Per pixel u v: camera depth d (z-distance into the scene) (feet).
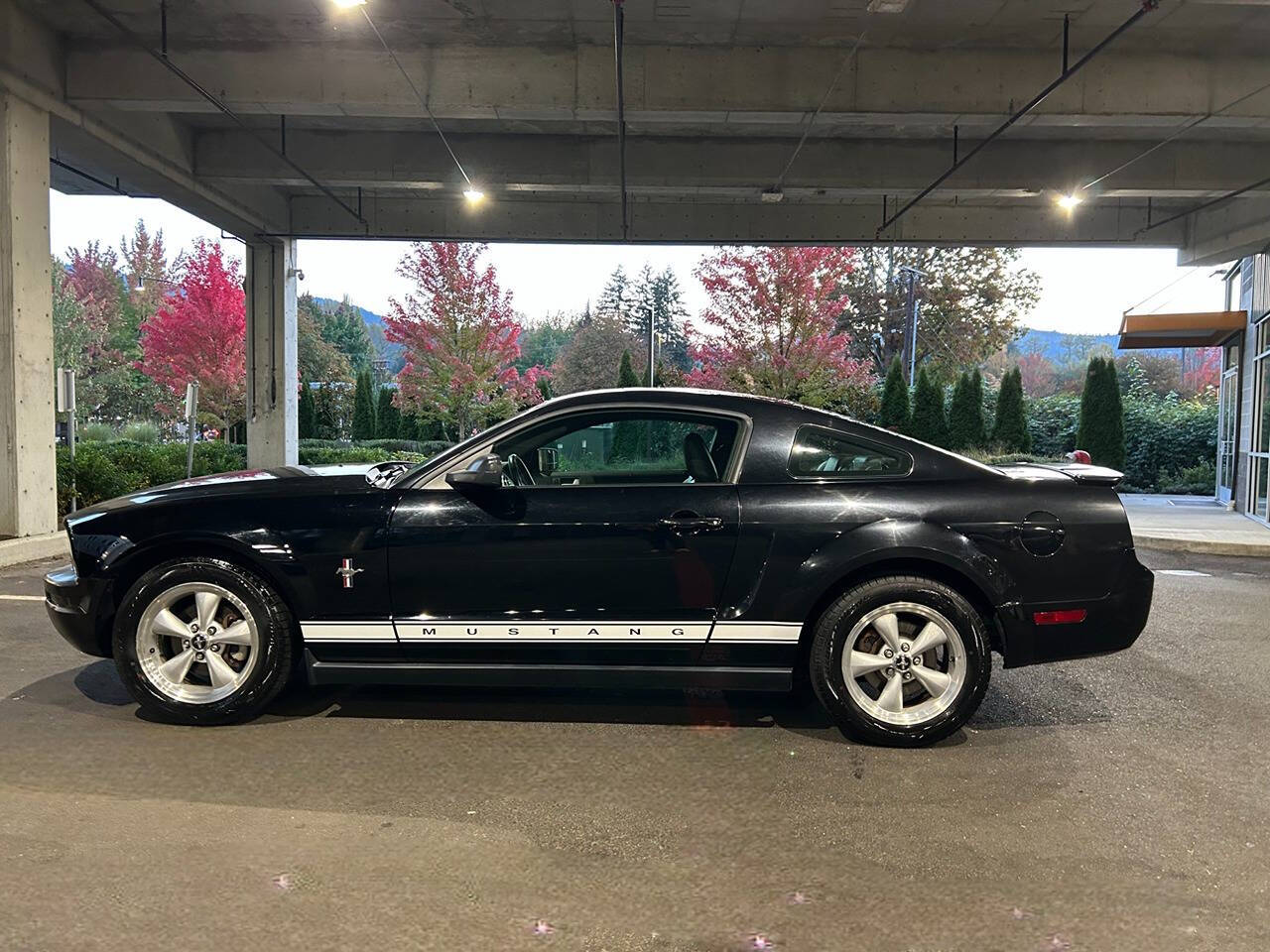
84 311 154.71
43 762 11.96
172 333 94.63
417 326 87.86
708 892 8.81
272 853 9.50
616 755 12.57
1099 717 14.53
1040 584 12.98
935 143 48.83
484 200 59.57
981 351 145.48
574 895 8.71
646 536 12.94
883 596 12.82
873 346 151.02
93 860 9.28
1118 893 8.83
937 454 13.65
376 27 34.68
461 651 13.16
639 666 13.16
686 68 36.55
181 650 13.67
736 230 59.57
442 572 13.06
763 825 10.34
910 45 36.01
